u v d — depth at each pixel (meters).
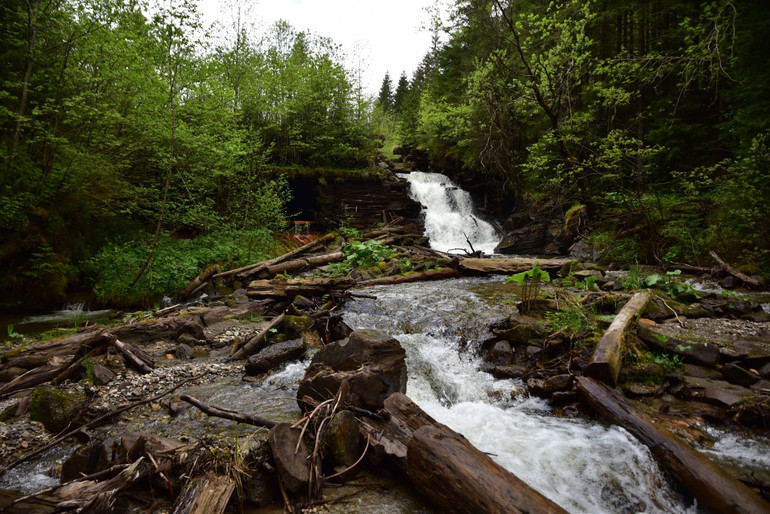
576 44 14.08
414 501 2.75
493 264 11.34
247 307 8.23
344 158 23.08
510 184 22.27
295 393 4.63
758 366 4.44
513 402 4.50
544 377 4.77
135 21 10.05
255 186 16.84
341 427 3.05
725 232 10.44
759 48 10.59
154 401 4.45
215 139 13.63
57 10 10.80
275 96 21.41
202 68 11.70
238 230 14.73
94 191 12.09
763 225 9.53
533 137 19.59
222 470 2.72
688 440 3.50
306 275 11.44
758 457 3.25
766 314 6.30
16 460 3.30
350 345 4.02
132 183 13.79
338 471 2.95
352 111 23.72
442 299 8.08
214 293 10.48
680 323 5.82
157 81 10.55
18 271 9.89
